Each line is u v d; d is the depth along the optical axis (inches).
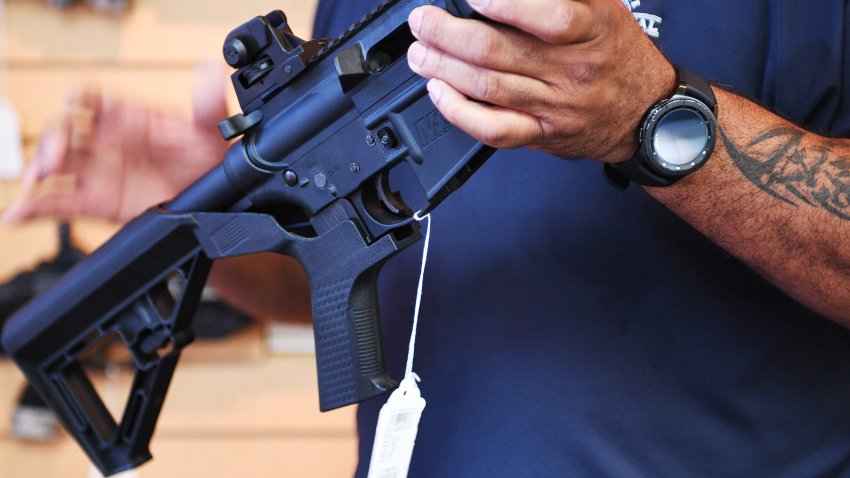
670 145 27.4
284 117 30.2
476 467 33.4
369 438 37.0
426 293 34.9
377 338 31.1
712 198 29.5
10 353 37.0
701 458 32.9
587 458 32.4
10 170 75.6
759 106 30.3
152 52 75.9
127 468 37.2
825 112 33.0
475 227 34.1
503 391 33.2
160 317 34.9
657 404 32.7
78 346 36.8
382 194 29.7
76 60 75.9
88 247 78.0
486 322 33.7
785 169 29.2
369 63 28.2
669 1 32.6
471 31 23.9
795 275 30.6
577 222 33.1
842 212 29.5
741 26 32.3
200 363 79.1
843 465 34.3
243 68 30.8
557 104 25.0
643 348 32.8
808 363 33.8
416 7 27.1
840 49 32.1
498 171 33.9
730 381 32.8
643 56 25.8
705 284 32.7
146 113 40.9
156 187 41.5
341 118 29.3
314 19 40.5
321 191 30.4
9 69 76.0
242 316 75.0
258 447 80.4
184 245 33.6
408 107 28.0
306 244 31.1
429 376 34.6
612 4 24.1
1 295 70.3
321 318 31.4
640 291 32.8
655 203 32.6
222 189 32.2
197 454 80.1
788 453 33.4
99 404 38.0
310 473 80.4
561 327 33.0
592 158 28.0
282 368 79.5
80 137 40.8
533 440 32.8
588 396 32.6
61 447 79.7
